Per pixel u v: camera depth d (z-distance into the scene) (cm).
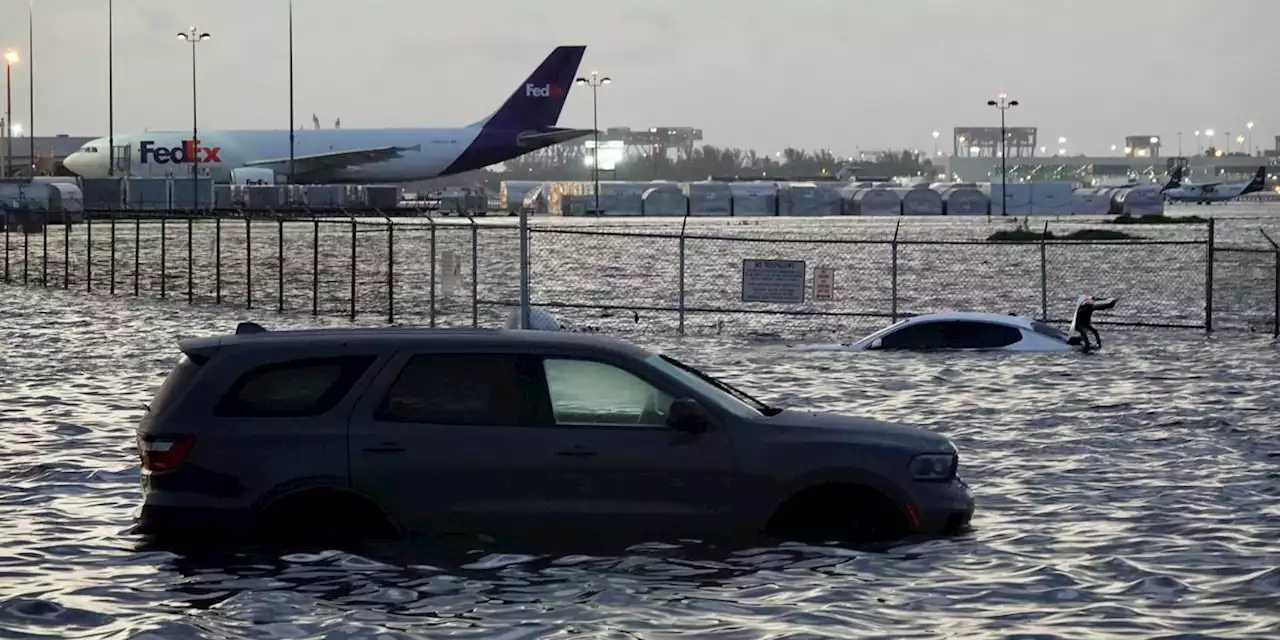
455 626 2288
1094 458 3906
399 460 2730
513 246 19388
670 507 2747
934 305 10200
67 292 10638
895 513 2814
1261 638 2202
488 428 2747
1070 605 2419
